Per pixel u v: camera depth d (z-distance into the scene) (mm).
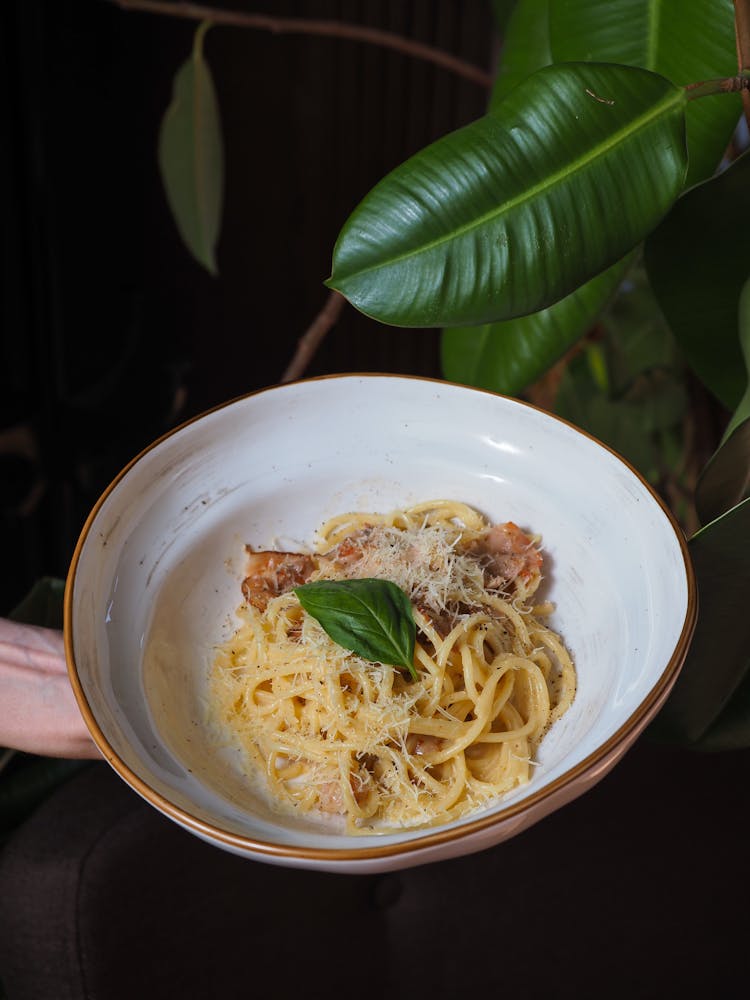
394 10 1015
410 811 473
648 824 602
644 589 455
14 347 1089
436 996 591
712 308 524
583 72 433
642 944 590
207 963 549
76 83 982
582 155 435
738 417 452
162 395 1161
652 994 590
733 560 461
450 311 444
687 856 597
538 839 595
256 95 1049
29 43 936
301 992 570
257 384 1249
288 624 513
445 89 1072
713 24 480
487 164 434
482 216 436
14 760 617
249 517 526
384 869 377
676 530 444
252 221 1131
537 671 487
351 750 479
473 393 514
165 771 427
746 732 527
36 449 1127
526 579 504
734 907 593
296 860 369
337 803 472
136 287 1129
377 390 522
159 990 537
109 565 474
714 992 594
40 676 519
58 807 565
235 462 519
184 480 509
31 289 1067
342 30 726
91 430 1136
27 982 533
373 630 459
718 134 498
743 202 487
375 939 590
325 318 661
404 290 441
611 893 591
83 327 1111
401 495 537
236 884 560
